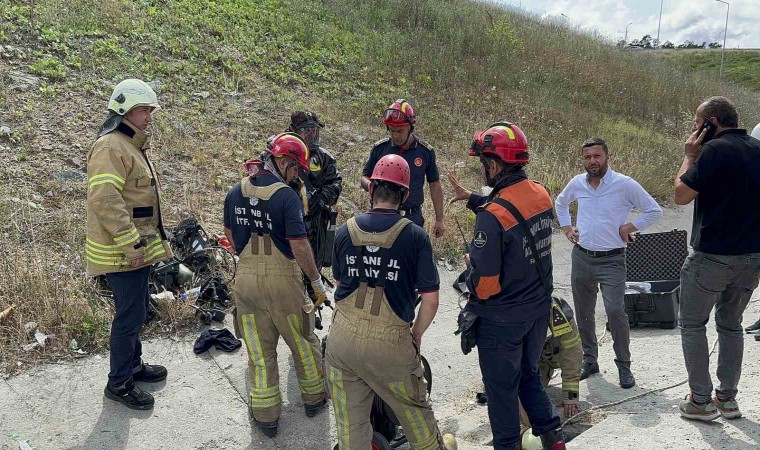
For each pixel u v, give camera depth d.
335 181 5.16
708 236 3.77
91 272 4.07
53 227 6.21
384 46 14.65
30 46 9.79
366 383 3.42
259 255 3.99
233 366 4.96
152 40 11.31
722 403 4.05
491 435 4.46
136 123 4.12
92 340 4.94
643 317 6.39
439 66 14.68
